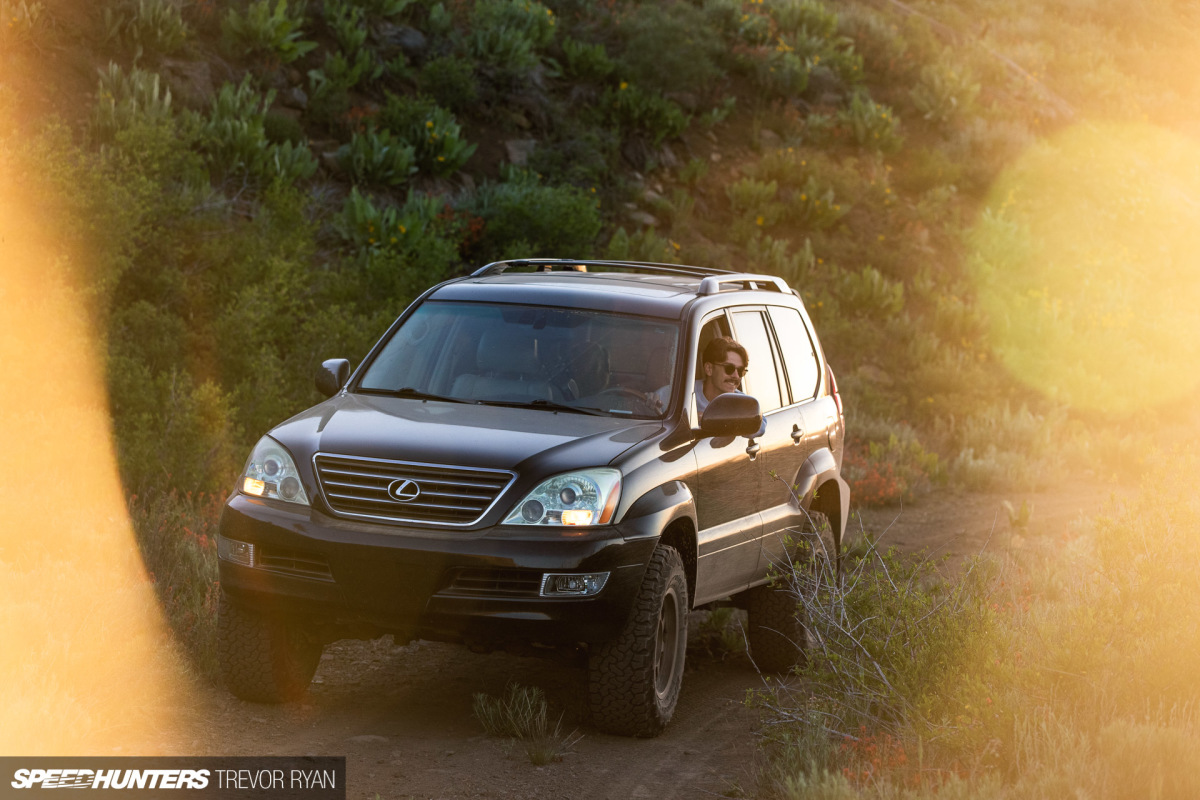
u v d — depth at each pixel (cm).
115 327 2644
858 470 3331
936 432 4312
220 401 2300
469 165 4597
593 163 4944
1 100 3212
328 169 4109
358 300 3359
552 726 1334
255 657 1298
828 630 1338
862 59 6950
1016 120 7181
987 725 1123
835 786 1022
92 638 1280
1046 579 2016
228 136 3684
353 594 1202
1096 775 989
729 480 1459
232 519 1261
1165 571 1370
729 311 1616
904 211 5919
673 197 5191
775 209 5394
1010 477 3619
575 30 5716
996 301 5409
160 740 1175
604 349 1451
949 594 1356
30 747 1080
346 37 4578
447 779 1130
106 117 3350
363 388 1479
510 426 1305
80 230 2541
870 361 4797
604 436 1307
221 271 3089
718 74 5978
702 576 1423
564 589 1195
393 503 1215
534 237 4212
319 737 1237
